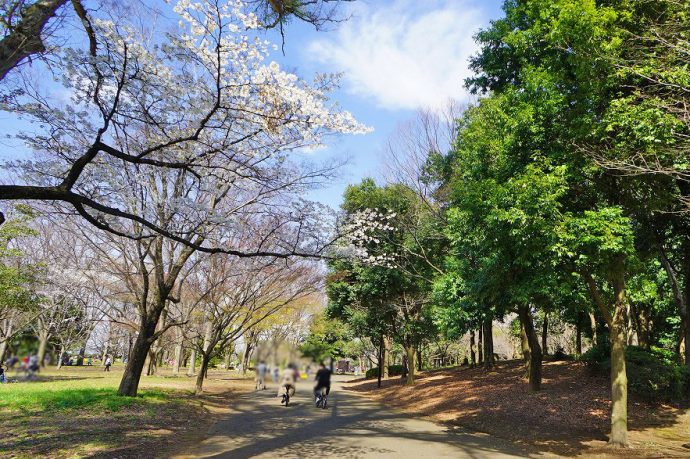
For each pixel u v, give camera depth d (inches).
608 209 320.2
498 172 393.1
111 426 351.9
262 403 632.4
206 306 805.9
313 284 816.9
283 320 1022.4
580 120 333.4
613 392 354.3
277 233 467.8
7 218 651.5
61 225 553.0
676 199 353.7
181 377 1186.6
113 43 269.9
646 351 599.8
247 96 329.7
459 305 636.1
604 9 324.5
